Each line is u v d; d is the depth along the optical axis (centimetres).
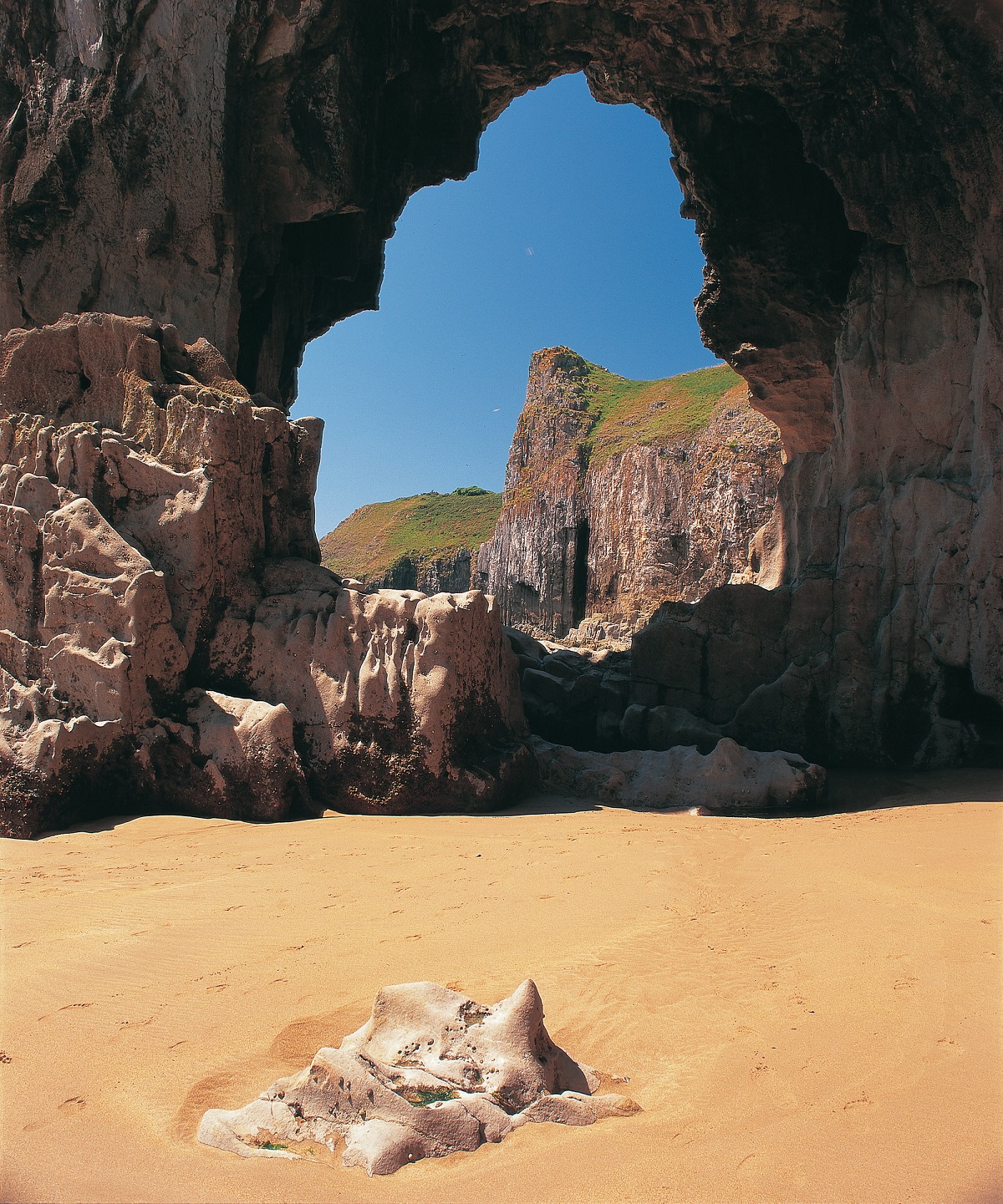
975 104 1367
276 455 1349
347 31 1441
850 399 1628
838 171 1619
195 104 1442
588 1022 474
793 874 767
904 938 577
